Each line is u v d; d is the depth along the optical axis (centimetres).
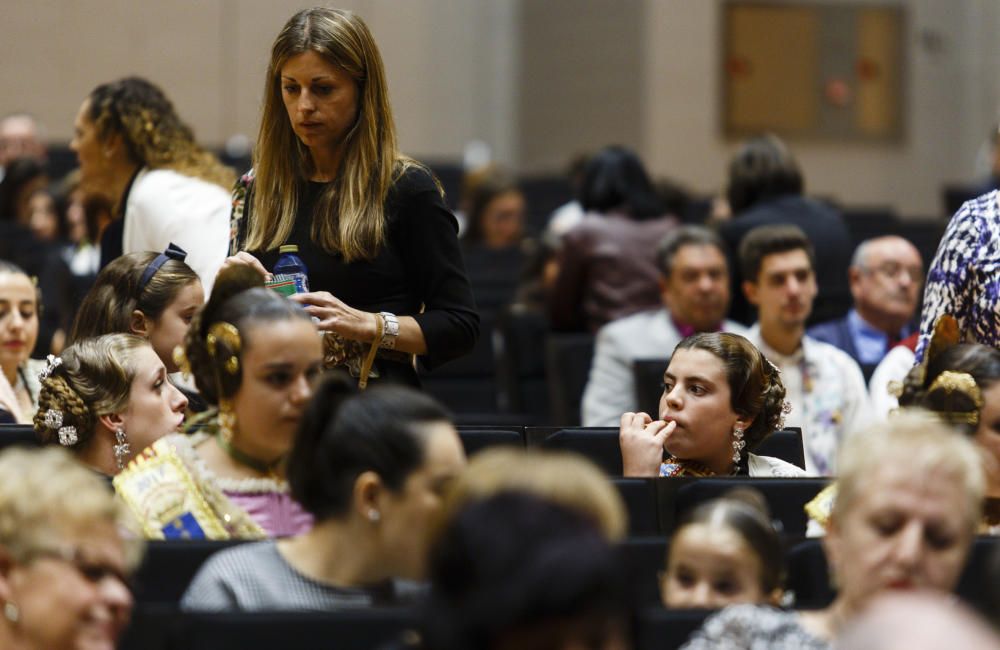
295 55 1004
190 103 3631
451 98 3800
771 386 1102
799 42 3912
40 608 634
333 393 724
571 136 3834
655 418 1489
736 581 778
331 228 1012
